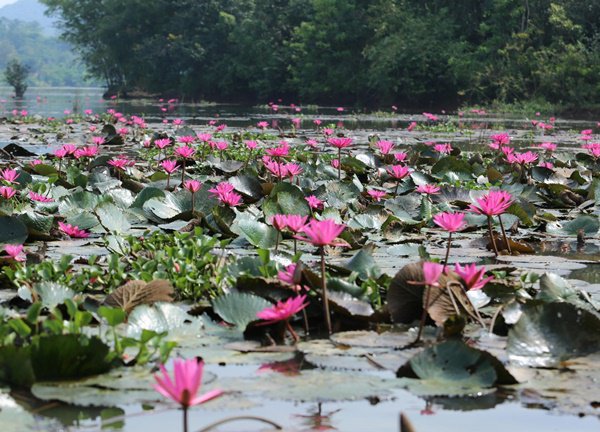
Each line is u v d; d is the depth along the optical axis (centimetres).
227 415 215
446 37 3697
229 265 369
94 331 290
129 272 378
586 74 3130
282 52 4503
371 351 276
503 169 943
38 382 237
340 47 4081
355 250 485
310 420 211
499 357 271
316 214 536
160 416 213
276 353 271
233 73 4669
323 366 257
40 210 566
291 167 588
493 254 478
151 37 5059
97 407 219
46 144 1357
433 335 297
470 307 316
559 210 701
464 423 212
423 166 1030
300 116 2661
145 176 841
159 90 5059
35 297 324
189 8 4938
